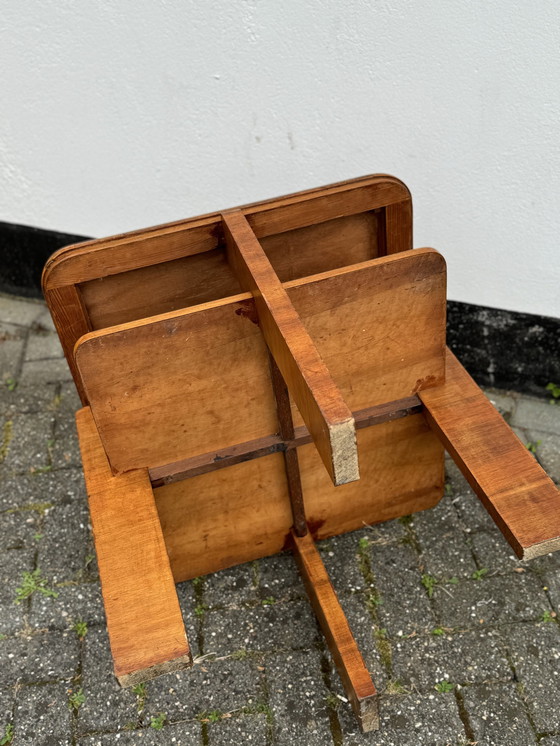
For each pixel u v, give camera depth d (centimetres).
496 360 128
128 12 108
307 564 100
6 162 132
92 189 132
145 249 87
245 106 115
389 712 92
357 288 81
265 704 93
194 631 101
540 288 118
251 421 89
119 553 80
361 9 100
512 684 93
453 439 88
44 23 113
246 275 82
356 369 88
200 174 125
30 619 103
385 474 103
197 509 96
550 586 102
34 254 144
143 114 119
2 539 112
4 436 126
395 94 107
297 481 96
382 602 102
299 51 107
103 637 101
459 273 121
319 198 89
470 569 105
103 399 80
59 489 118
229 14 105
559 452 119
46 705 95
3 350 140
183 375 82
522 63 98
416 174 114
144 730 92
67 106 122
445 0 96
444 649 97
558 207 108
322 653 97
